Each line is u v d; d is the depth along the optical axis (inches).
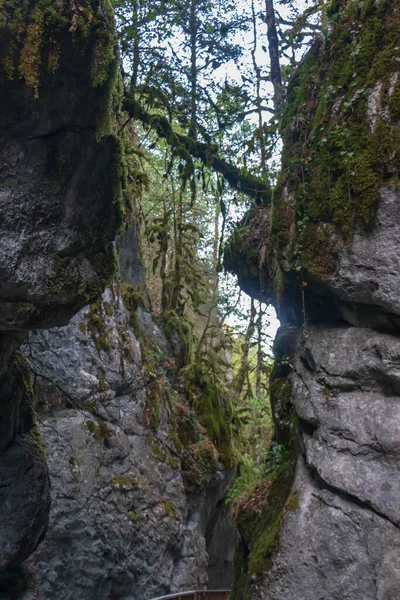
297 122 221.0
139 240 524.4
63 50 140.1
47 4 136.2
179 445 475.5
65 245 159.6
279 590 190.9
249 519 234.5
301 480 208.1
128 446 411.2
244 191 286.0
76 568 353.4
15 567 226.2
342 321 206.7
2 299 153.9
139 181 402.3
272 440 275.3
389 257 179.3
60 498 351.3
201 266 509.4
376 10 194.9
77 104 149.2
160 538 411.2
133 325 475.8
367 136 187.3
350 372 191.9
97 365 401.7
